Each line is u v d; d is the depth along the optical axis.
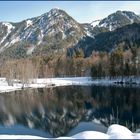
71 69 190.75
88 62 182.62
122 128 24.72
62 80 164.88
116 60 150.00
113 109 64.69
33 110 67.31
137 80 135.62
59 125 50.00
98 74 155.88
